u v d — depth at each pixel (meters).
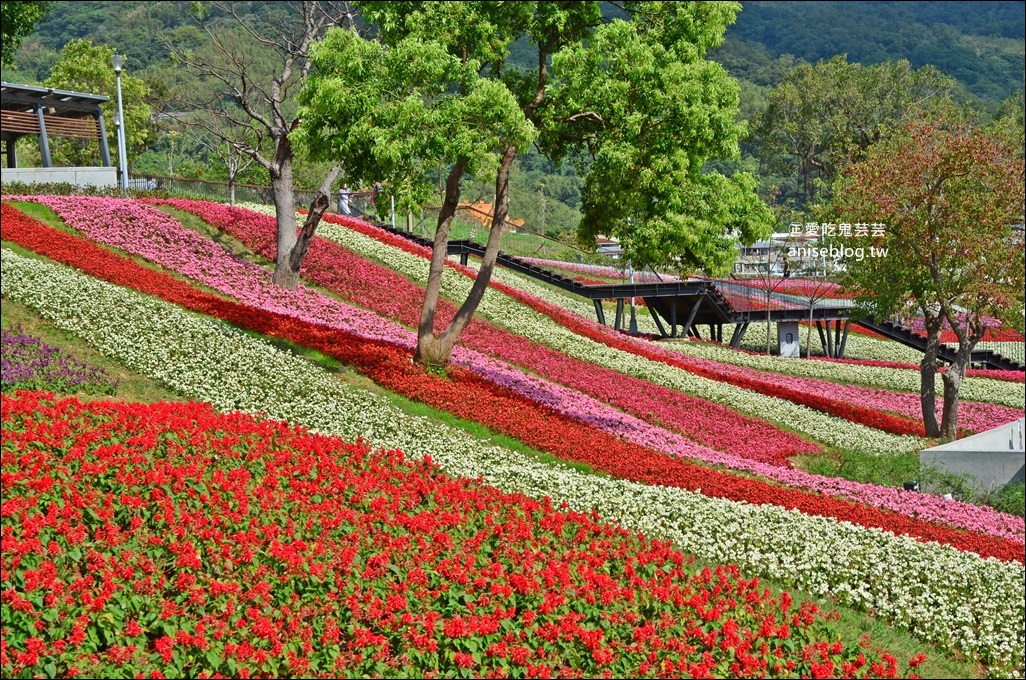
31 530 10.19
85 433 13.68
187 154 84.06
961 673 12.56
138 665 8.98
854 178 30.17
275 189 32.44
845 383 42.97
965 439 24.25
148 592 9.80
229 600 9.79
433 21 22.48
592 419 24.78
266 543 11.20
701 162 24.25
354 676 9.08
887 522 19.11
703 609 11.46
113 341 20.86
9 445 12.85
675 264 39.38
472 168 21.78
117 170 43.19
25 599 8.99
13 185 35.47
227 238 35.75
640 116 22.19
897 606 14.12
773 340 56.75
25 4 50.28
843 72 100.00
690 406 30.22
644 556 13.08
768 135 103.75
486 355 30.59
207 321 23.91
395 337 29.53
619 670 10.07
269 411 18.70
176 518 11.34
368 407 20.38
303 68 32.75
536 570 11.87
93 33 128.25
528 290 48.78
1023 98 152.25
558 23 23.33
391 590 10.59
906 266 29.77
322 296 32.69
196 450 14.08
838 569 14.91
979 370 48.19
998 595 15.05
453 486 14.67
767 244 66.19
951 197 28.86
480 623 9.96
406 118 21.03
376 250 40.97
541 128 24.59
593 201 26.56
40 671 8.49
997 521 20.91
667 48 23.81
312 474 14.06
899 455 27.66
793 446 27.88
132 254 30.48
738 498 19.31
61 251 27.67
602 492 17.25
